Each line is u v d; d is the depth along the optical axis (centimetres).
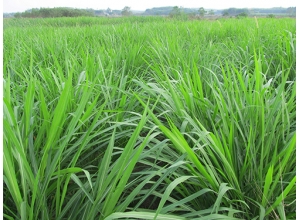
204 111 197
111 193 129
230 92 206
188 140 184
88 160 204
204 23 829
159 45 389
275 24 655
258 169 156
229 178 149
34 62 353
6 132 133
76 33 586
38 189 133
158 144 147
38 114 204
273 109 166
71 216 142
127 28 669
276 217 139
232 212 133
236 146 170
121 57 366
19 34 599
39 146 169
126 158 125
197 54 335
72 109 199
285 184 154
